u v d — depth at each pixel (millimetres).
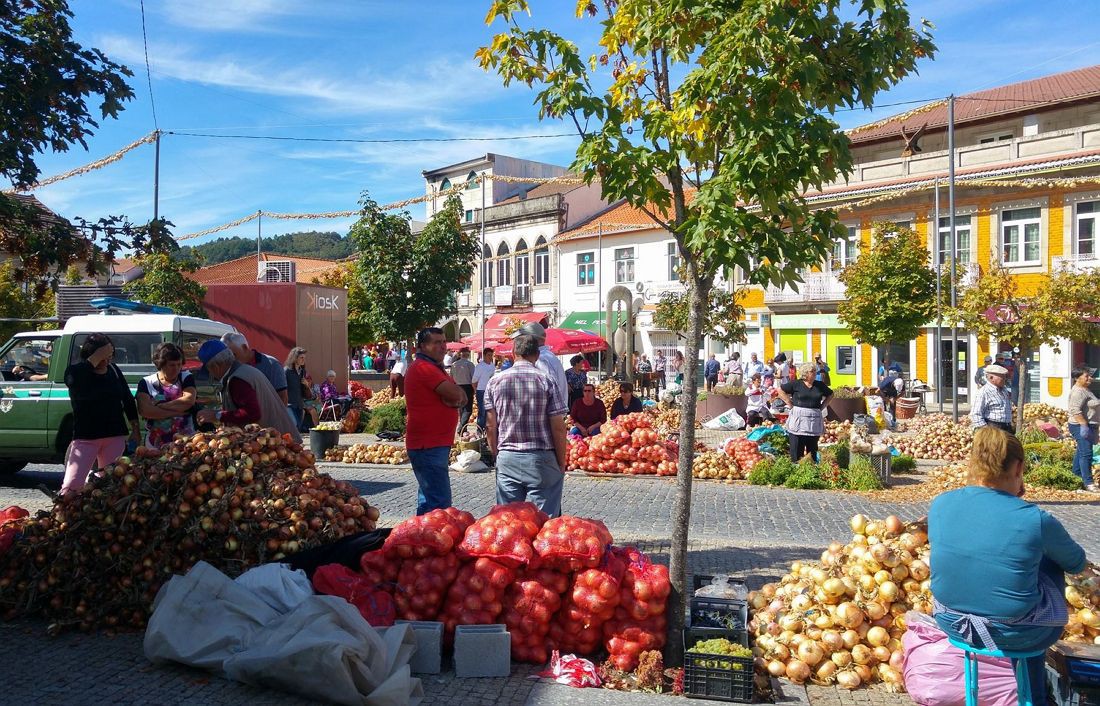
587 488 12570
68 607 5719
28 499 10688
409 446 7273
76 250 7059
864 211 35500
